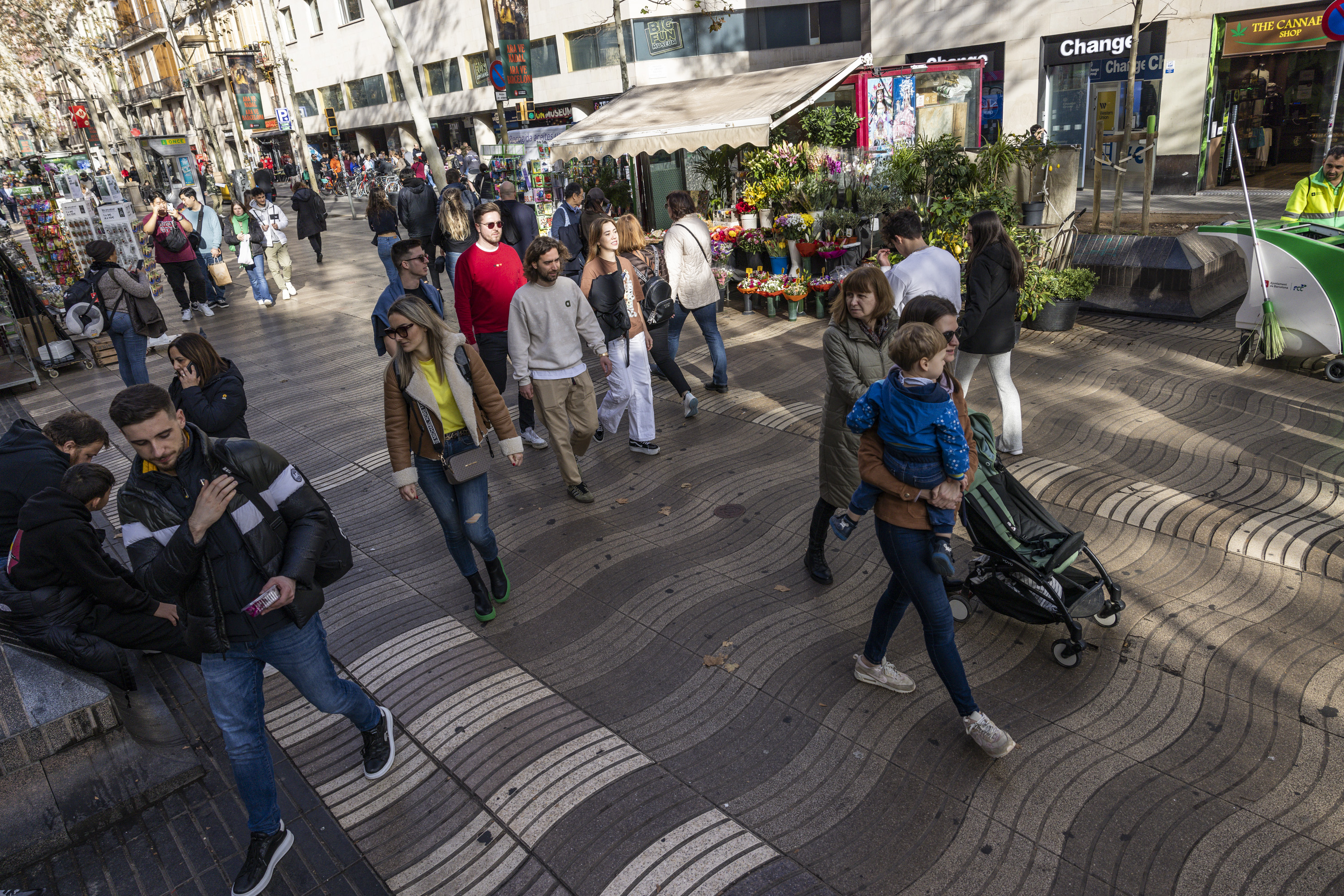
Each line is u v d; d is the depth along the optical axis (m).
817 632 4.13
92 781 3.37
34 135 34.38
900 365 3.06
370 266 16.08
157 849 3.19
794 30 31.17
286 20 43.69
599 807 3.19
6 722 3.37
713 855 2.93
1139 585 4.25
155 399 2.52
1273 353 6.69
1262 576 4.23
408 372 3.99
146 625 3.76
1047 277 8.19
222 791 3.46
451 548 4.33
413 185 11.70
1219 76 16.12
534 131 17.50
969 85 13.41
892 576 3.42
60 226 12.44
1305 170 15.64
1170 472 5.30
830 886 2.78
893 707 3.58
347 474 6.68
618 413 6.32
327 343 10.76
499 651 4.22
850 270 9.53
